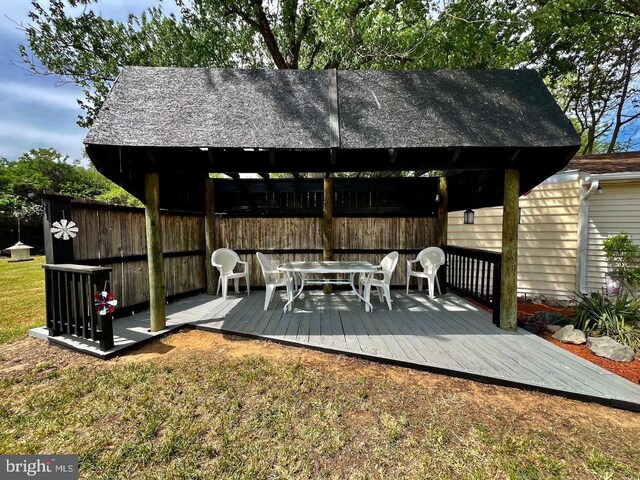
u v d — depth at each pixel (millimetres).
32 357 2963
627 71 9789
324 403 2209
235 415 2070
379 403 2223
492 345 3154
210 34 7551
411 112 3570
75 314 3123
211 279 5613
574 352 3104
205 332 3672
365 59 6395
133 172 3426
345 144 3225
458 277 5418
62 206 3361
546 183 5836
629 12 7551
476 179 4938
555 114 3426
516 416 2100
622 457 1735
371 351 2977
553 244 5816
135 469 1641
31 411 2107
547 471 1635
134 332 3502
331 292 5656
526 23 6098
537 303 5355
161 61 7555
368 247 5957
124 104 3422
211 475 1604
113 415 2066
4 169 21406
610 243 4836
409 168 3613
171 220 5027
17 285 6797
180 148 3178
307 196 5945
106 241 3969
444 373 2654
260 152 3631
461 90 3811
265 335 3400
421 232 5953
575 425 2016
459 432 1929
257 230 5938
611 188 5254
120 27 7402
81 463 1674
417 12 5965
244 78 3951
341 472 1634
